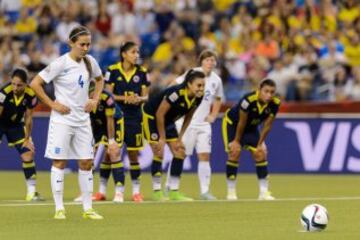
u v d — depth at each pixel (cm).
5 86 4988
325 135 7138
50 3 9688
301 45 8488
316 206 3556
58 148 3903
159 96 4919
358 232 3497
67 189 5850
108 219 3953
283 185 6141
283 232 3503
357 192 5531
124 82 5056
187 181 6525
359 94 8094
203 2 9481
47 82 3884
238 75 8519
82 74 3912
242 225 3741
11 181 6512
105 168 5028
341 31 8875
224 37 8888
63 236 3381
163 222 3847
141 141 5031
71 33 3897
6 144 7531
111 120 4744
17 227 3650
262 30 8838
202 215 4141
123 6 9444
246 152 7300
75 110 3912
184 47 8900
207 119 5262
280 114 7388
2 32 9475
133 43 5075
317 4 9331
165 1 9625
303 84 8031
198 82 4712
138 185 4994
